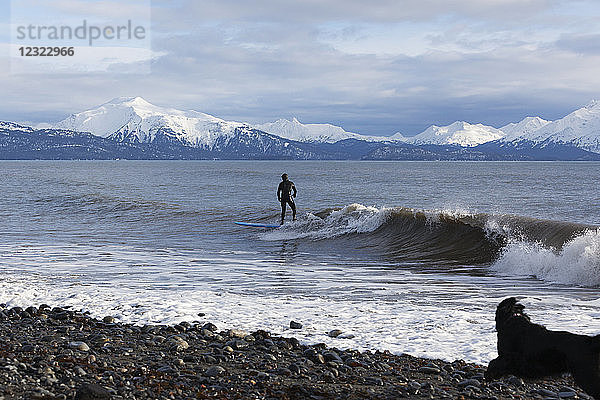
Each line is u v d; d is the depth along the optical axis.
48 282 15.02
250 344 8.89
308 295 13.45
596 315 10.94
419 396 6.58
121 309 11.66
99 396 5.89
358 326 10.21
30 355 7.79
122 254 21.08
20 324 10.21
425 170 191.38
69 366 7.24
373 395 6.59
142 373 7.14
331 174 144.12
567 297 13.24
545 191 70.81
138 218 33.75
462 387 7.00
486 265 18.97
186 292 13.59
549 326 10.00
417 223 24.03
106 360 7.78
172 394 6.34
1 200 46.19
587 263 15.77
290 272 17.36
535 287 14.87
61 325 10.22
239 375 7.22
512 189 75.56
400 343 9.12
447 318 10.78
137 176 122.31
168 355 8.20
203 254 21.48
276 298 12.97
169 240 25.77
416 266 19.00
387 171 176.50
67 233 28.02
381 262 19.94
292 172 160.75
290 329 10.05
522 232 20.81
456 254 20.92
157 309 11.59
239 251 22.58
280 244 24.67
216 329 10.01
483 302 12.60
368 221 26.03
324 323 10.45
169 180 102.38
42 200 43.72
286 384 6.91
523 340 6.02
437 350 8.69
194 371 7.38
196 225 30.80
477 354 8.44
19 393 5.96
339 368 7.70
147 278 15.86
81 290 13.73
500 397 6.68
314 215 30.00
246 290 14.08
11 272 16.72
